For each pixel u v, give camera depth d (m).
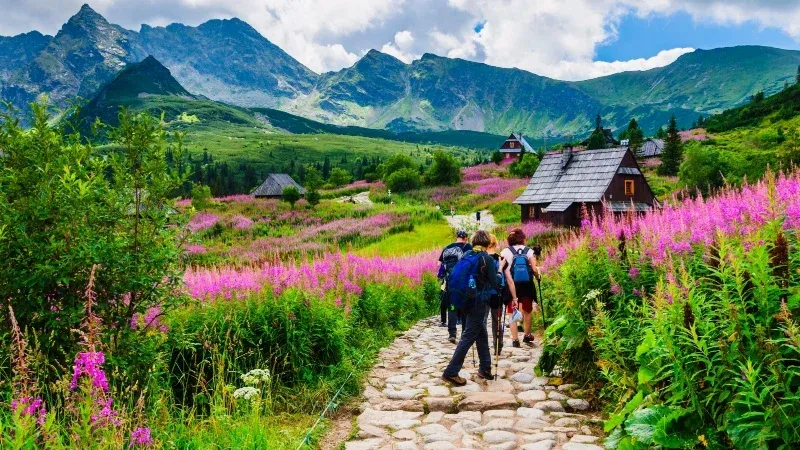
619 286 6.89
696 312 4.67
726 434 4.23
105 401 4.33
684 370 4.57
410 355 10.73
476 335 8.05
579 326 7.38
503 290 10.25
